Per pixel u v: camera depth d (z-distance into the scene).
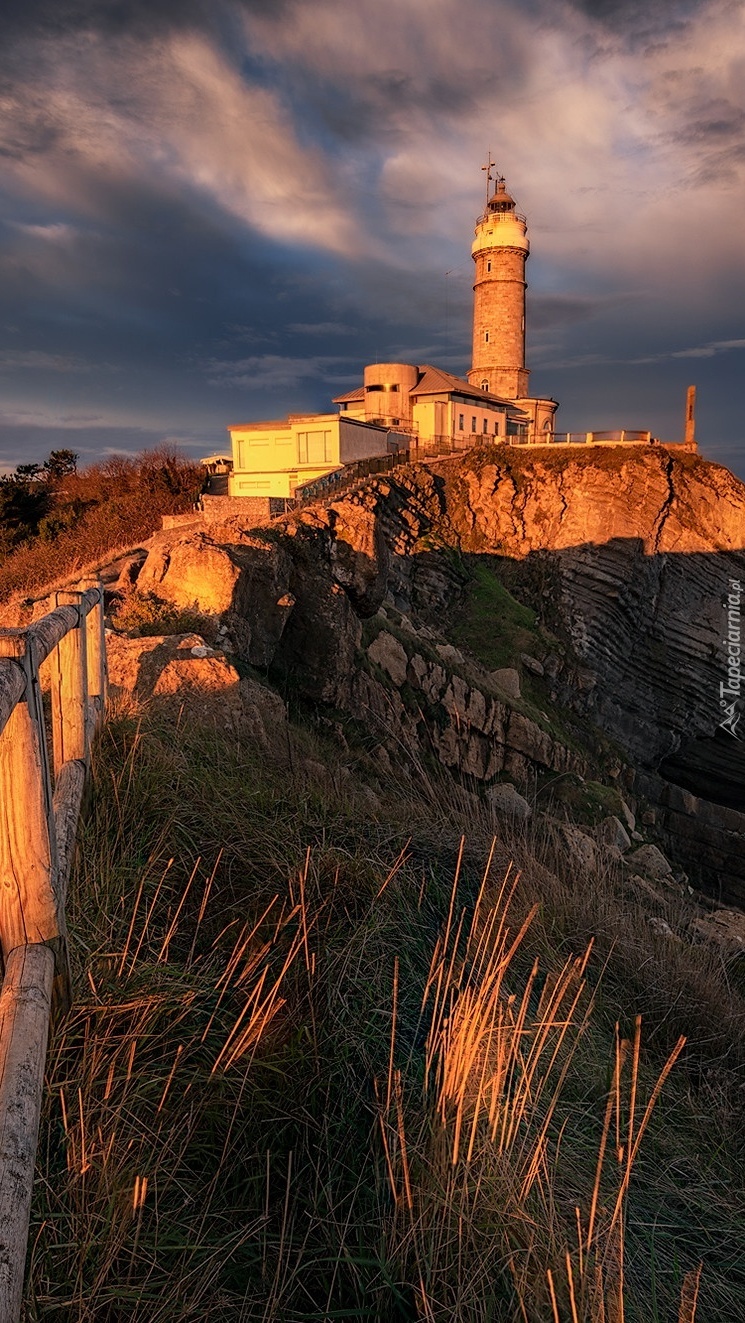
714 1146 3.84
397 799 7.14
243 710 9.42
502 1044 3.22
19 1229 1.62
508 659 33.81
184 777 5.03
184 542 14.49
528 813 8.95
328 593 16.91
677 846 33.59
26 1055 2.03
